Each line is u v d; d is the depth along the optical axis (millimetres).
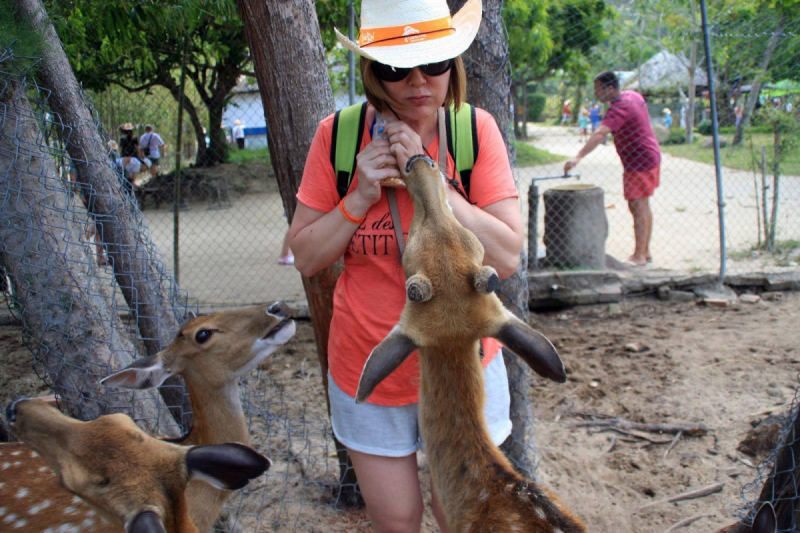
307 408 5164
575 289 7188
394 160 2205
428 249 2033
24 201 2836
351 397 2453
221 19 6918
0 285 3248
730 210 11359
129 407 3059
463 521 2064
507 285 3598
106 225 3271
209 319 2746
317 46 3219
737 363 5516
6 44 2779
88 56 7523
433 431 2162
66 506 2619
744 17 10211
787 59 8836
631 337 6270
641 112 7703
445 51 2170
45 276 2869
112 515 1944
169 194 14180
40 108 2998
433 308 2023
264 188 15305
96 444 2025
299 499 4027
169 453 2037
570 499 3975
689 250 8781
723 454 4312
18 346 6090
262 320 2740
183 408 3738
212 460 1988
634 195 7957
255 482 4148
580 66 20656
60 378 2955
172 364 2723
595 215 7367
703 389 5152
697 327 6379
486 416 2459
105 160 3279
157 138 14070
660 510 3834
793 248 8508
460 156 2352
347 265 2488
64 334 2916
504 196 2371
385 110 2322
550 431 4750
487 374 2467
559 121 37500
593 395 5242
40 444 2086
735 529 3064
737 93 13445
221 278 8664
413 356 2365
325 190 2408
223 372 2742
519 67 18016
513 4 15523
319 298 3451
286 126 3221
